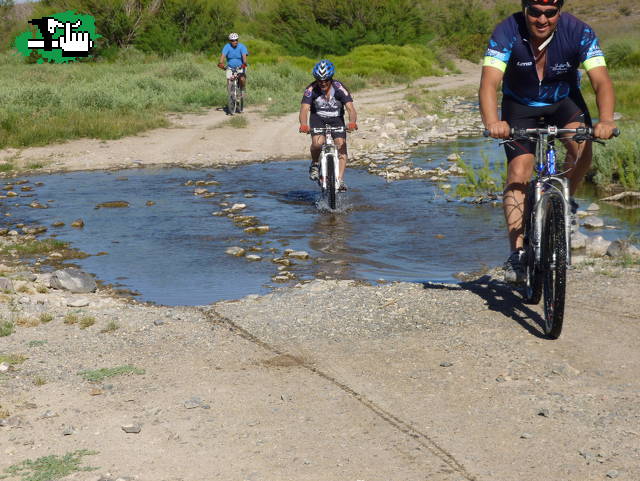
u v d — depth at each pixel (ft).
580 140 15.69
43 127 54.19
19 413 13.56
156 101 72.59
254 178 39.86
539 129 15.79
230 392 14.19
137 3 130.93
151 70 103.96
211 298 20.59
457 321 17.66
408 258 24.16
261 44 134.21
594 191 34.32
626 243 23.11
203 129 58.90
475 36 162.91
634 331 16.66
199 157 47.29
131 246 26.43
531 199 17.25
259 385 14.47
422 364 15.29
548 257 15.94
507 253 24.41
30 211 32.53
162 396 14.10
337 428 12.62
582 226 27.66
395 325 17.58
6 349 16.62
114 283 22.18
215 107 74.13
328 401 13.69
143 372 15.25
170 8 131.85
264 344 16.66
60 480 11.12
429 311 18.38
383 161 44.60
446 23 187.73
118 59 123.24
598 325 17.08
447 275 22.18
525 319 17.62
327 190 31.53
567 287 19.76
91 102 67.56
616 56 106.93
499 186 34.63
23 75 97.66
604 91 16.34
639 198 32.60
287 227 28.81
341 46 139.74
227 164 44.96
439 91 95.91
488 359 15.42
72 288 21.33
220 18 136.56
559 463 11.28
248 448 12.01
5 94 68.69
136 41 129.90
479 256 24.16
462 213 30.45
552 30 16.11
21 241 27.17
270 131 57.36
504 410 13.15
